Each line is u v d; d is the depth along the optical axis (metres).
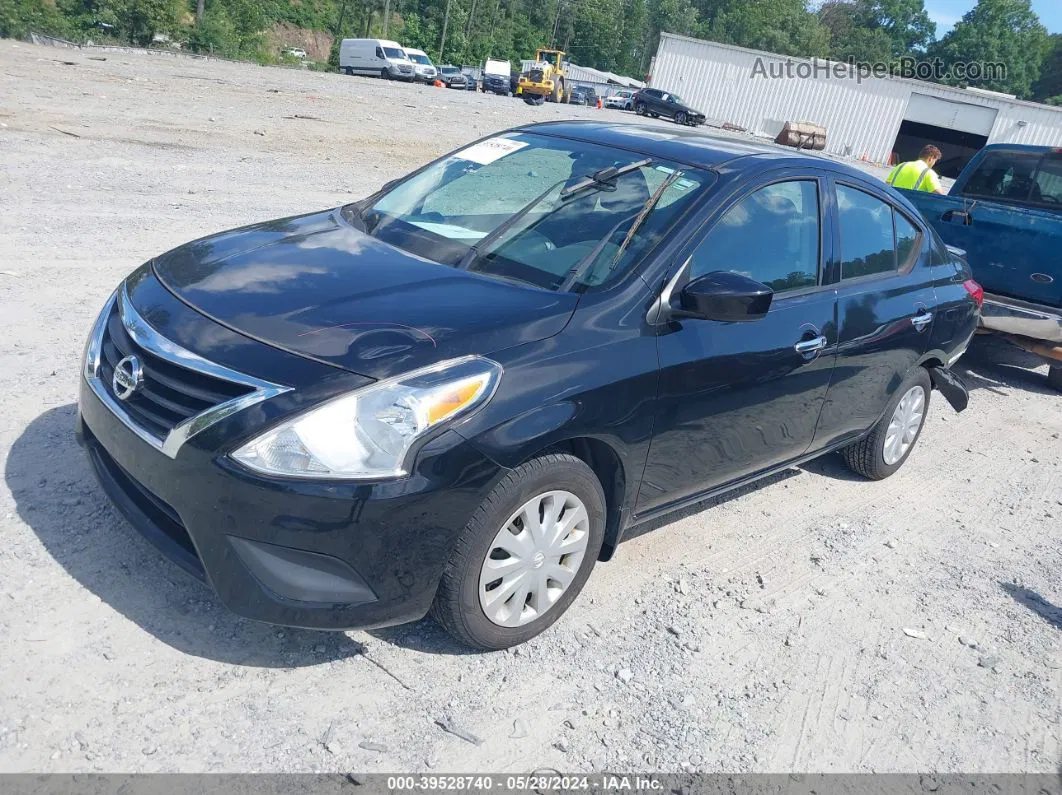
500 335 3.13
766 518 4.93
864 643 3.93
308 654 3.19
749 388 3.93
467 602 3.12
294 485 2.74
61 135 12.36
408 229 4.01
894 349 4.92
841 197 4.63
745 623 3.90
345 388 2.82
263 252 3.74
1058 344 7.62
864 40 104.81
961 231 8.08
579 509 3.38
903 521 5.22
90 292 6.39
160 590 3.35
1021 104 46.22
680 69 51.25
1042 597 4.58
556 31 106.31
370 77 46.12
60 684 2.84
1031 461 6.56
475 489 2.95
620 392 3.33
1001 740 3.45
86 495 3.83
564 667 3.39
